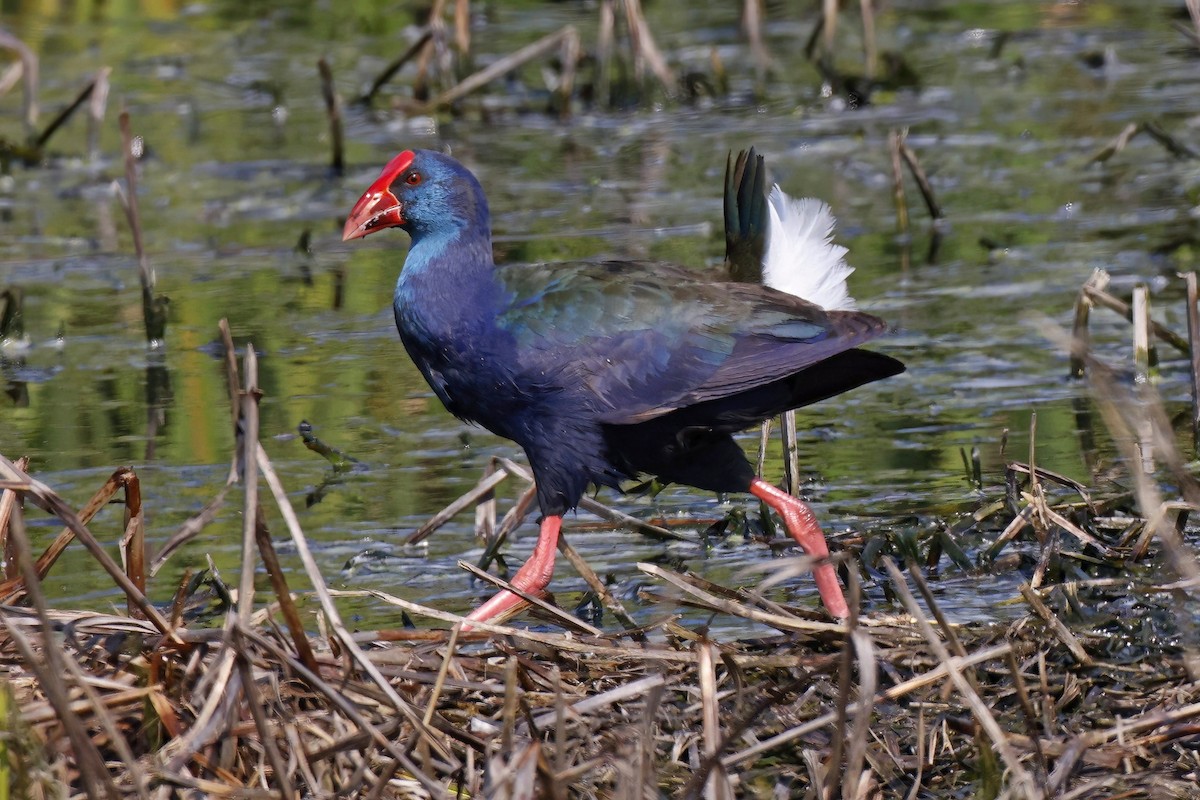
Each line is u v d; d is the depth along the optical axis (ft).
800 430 41.39
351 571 33.47
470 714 25.36
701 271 32.73
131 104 74.79
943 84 74.74
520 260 53.16
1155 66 76.23
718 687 26.20
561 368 30.55
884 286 51.42
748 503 37.35
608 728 24.50
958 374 44.45
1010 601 30.45
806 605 31.45
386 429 41.91
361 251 56.90
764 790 24.09
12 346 47.96
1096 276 43.83
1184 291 49.11
